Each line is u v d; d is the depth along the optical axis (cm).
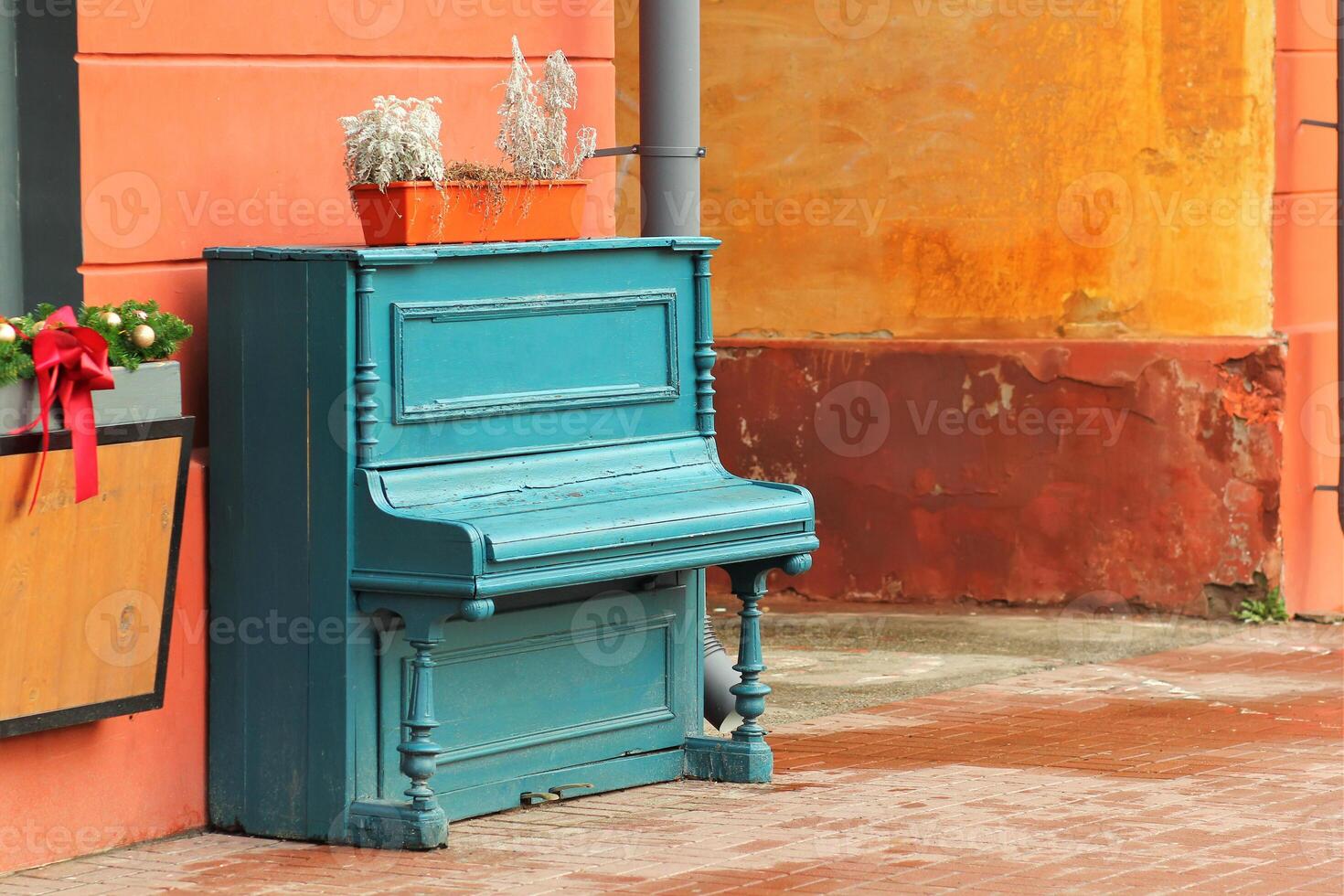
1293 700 1897
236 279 1323
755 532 1428
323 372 1291
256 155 1399
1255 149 2288
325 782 1316
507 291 1370
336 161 1450
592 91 1631
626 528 1327
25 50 1309
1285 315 2334
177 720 1340
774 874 1241
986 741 1708
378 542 1281
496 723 1401
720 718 1609
